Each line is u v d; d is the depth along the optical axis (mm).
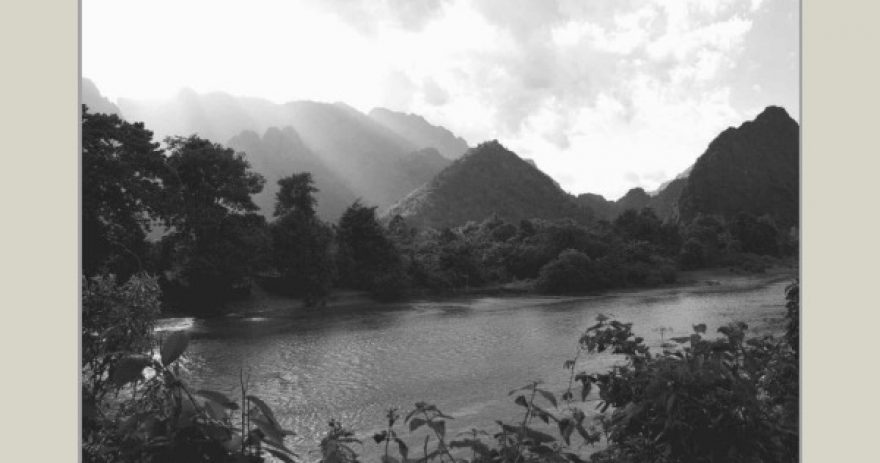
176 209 38156
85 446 2834
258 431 1929
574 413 2740
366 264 53156
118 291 3713
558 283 57969
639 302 44812
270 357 23719
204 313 39875
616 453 2795
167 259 40281
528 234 81312
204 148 42562
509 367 19750
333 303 47875
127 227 31984
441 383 17750
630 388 2918
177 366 2035
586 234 67438
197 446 1819
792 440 2645
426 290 56312
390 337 29219
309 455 10391
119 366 1865
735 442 2400
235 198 43062
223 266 40188
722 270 73562
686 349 2775
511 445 2574
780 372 3320
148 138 35500
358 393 16781
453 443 2562
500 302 48781
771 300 41781
